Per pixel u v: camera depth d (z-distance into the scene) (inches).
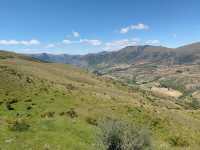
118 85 6250.0
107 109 1594.5
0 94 1770.4
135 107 1811.0
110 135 625.9
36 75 3676.2
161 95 7844.5
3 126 800.9
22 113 1390.3
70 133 813.9
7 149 639.8
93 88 3767.2
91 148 719.1
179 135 1278.3
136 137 631.8
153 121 1528.1
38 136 747.4
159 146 970.7
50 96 1823.3
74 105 1617.9
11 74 2437.3
